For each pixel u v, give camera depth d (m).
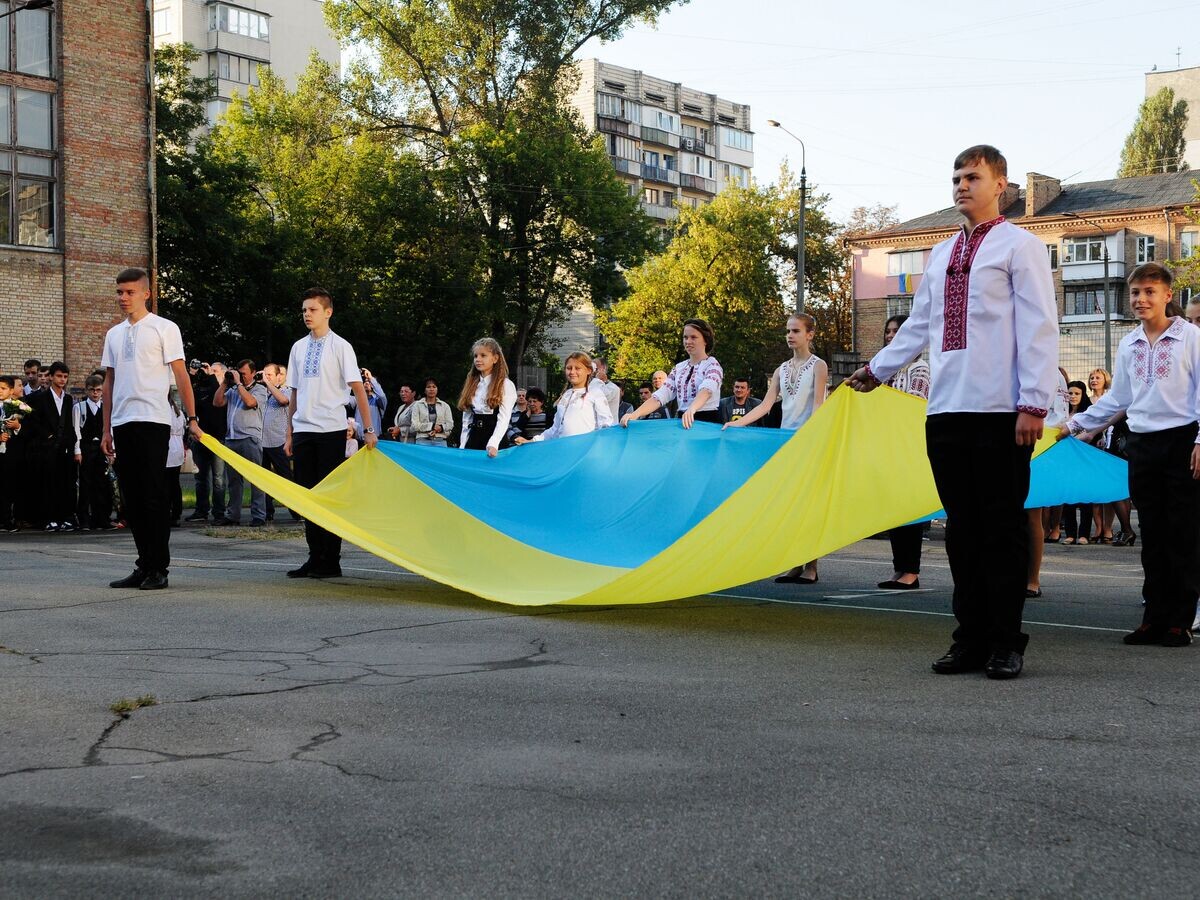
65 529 15.38
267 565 10.63
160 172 36.31
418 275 43.19
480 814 3.45
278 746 4.20
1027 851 3.14
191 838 3.26
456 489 9.25
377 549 8.75
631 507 8.88
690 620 7.29
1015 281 5.48
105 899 2.86
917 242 66.81
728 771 3.87
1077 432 7.28
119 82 27.38
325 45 79.62
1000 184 5.64
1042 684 5.29
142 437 8.66
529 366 51.31
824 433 6.96
